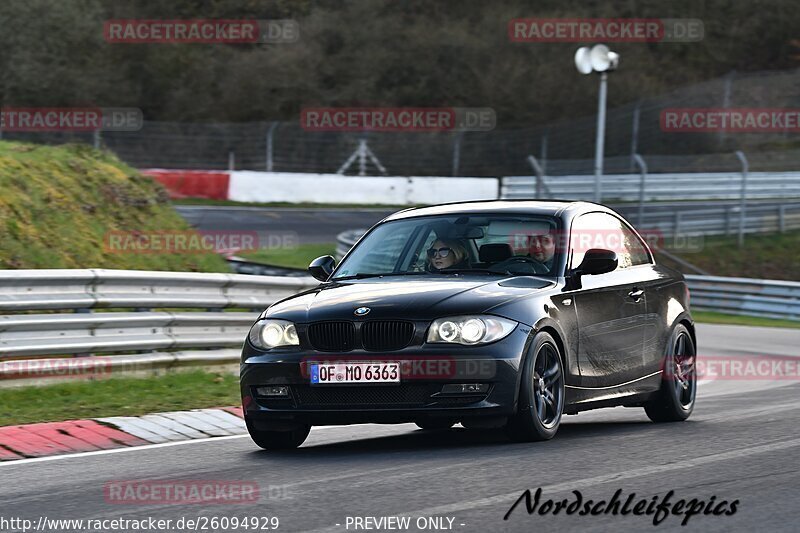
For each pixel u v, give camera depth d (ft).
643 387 69.46
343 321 56.75
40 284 85.10
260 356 58.23
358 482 47.44
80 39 350.23
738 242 262.88
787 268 252.62
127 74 368.68
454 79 395.96
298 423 57.98
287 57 386.52
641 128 369.91
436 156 353.72
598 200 213.05
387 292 58.54
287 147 339.57
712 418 72.64
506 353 55.98
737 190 315.17
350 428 71.56
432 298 57.16
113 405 77.36
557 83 395.96
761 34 428.97
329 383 56.24
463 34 406.21
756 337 159.63
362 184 309.83
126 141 327.26
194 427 69.36
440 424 57.88
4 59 338.13
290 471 51.55
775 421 66.74
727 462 51.26
